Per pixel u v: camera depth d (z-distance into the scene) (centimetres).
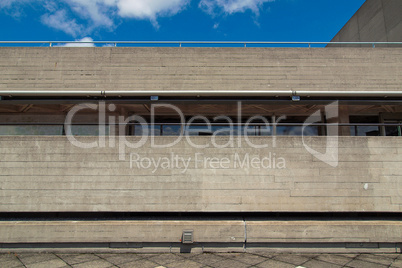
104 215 582
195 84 681
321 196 538
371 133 795
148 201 537
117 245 534
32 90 672
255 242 532
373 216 588
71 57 689
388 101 672
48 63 686
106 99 681
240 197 539
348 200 536
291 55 696
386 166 543
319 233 530
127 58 689
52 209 534
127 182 541
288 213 585
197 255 515
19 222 539
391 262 475
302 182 542
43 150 547
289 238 528
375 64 694
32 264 464
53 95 670
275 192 540
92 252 530
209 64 689
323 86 683
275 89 680
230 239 529
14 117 789
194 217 571
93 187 540
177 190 540
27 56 688
